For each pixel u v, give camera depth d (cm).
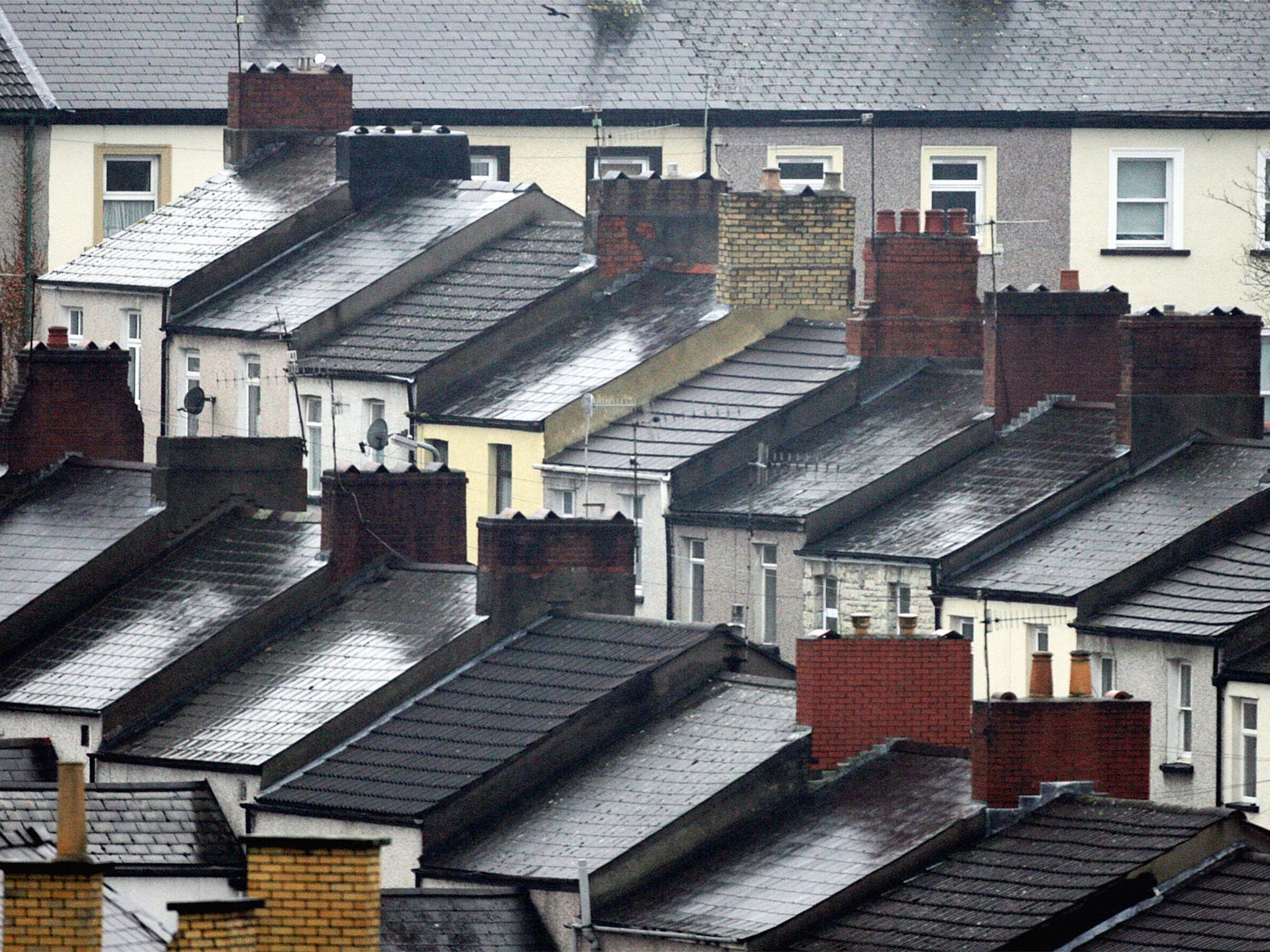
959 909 14888
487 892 15950
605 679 17438
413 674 18038
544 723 17200
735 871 15875
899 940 14800
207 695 18825
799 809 16300
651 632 17825
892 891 15300
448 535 19688
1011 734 15625
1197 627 19450
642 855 16000
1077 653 15975
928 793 15962
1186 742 19538
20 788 16462
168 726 18625
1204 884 14688
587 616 18250
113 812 17262
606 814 16488
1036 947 14462
